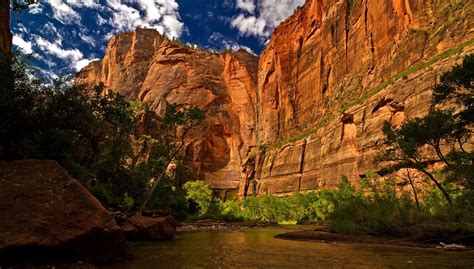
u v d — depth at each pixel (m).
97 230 10.54
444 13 58.38
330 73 99.25
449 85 24.56
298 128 109.81
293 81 121.56
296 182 93.38
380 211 21.09
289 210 63.88
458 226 16.14
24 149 17.50
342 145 74.81
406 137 27.02
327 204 53.62
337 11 101.62
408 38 64.62
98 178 35.22
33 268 9.07
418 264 9.87
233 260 11.32
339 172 72.75
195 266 10.08
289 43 129.00
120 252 11.36
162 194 42.41
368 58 79.94
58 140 19.06
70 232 10.01
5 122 17.17
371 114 65.12
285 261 11.01
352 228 21.95
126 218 20.78
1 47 24.88
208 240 20.56
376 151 59.97
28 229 9.43
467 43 47.25
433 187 30.28
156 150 38.19
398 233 19.08
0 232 9.08
